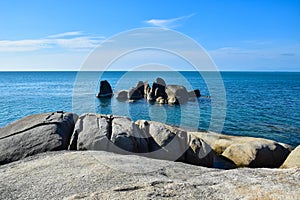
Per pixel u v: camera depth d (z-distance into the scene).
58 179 5.05
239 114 20.92
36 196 4.41
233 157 9.50
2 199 4.36
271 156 9.29
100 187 4.62
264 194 4.25
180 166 6.28
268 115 20.89
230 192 4.36
